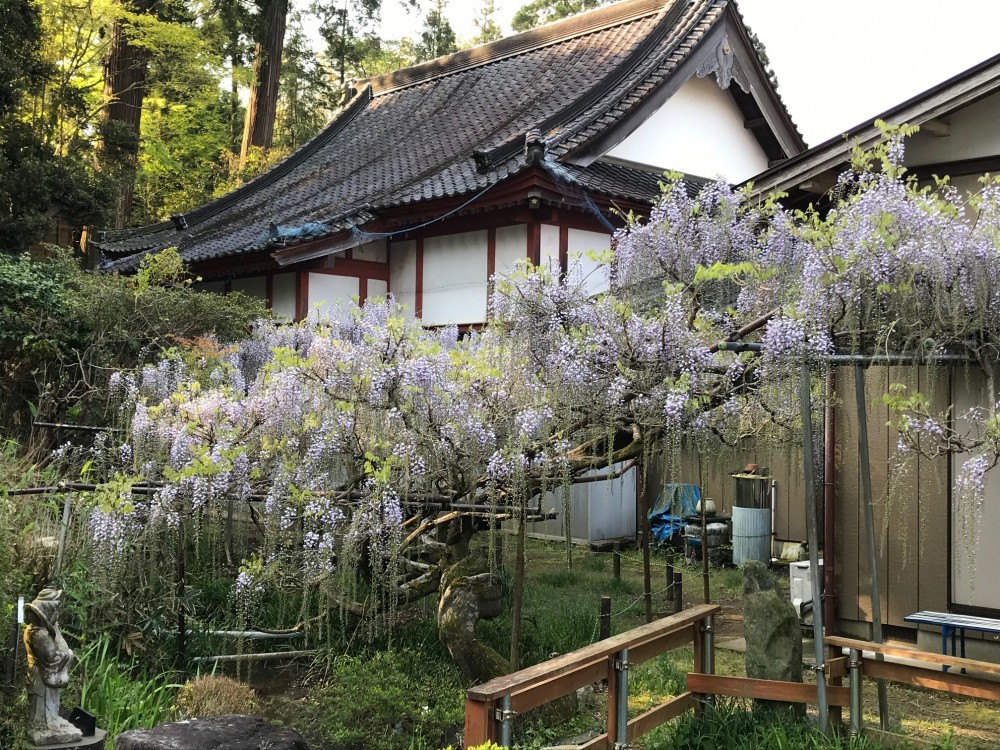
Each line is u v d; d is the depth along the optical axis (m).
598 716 4.37
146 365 7.75
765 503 8.55
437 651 4.96
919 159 5.71
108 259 13.69
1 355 8.59
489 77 14.91
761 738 3.62
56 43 15.48
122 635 4.56
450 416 4.42
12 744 3.31
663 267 5.00
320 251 10.31
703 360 4.20
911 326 3.81
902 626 5.59
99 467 6.25
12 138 12.17
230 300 9.55
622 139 10.48
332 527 4.43
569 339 4.30
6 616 3.82
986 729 4.34
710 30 11.37
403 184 11.12
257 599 4.60
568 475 4.33
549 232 9.77
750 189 5.72
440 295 10.68
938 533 5.42
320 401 4.75
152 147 17.86
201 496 4.54
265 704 4.32
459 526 5.12
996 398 4.36
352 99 17.42
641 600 6.69
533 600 6.46
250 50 19.19
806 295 4.03
